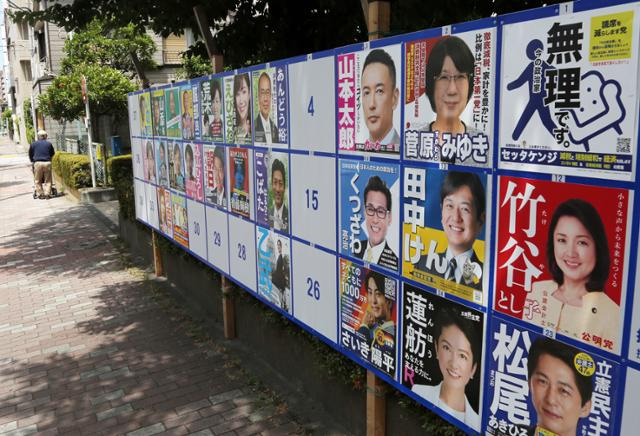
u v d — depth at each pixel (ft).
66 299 22.65
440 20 17.37
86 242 32.45
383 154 9.58
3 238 34.53
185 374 15.64
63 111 54.60
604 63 5.96
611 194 6.06
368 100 9.78
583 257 6.43
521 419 7.50
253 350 16.65
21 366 16.67
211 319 19.56
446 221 8.38
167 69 64.49
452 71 7.92
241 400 14.08
